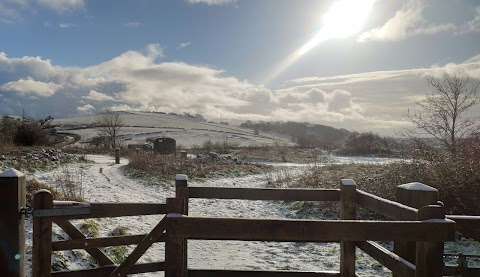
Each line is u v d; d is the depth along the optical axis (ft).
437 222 8.91
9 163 55.52
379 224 8.85
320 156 140.15
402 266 10.21
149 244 10.82
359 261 23.06
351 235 8.82
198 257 23.22
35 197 11.35
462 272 12.01
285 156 132.67
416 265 9.41
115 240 12.50
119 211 12.00
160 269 12.85
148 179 58.13
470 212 29.66
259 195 14.26
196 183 59.72
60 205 11.59
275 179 63.16
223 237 8.86
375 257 12.15
